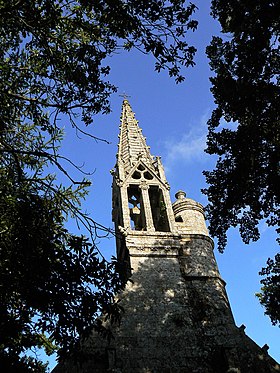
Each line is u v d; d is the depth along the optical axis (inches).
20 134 548.7
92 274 469.7
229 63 650.8
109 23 510.0
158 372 750.5
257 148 633.6
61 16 533.3
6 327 426.9
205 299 903.7
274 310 707.4
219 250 738.2
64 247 494.9
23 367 429.7
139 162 1198.3
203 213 1149.7
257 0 584.4
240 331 839.7
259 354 789.9
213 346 807.7
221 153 679.7
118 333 799.1
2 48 526.9
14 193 512.4
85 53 508.7
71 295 457.7
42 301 442.0
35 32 508.4
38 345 548.7
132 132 1379.2
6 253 482.0
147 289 895.1
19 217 496.7
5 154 522.3
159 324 832.9
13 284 467.2
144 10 492.1
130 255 955.3
